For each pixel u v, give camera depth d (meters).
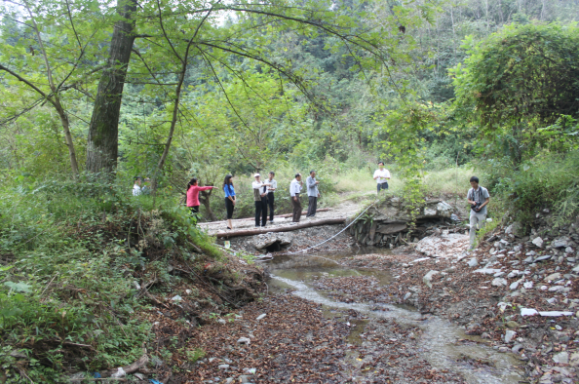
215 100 9.28
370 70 5.33
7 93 7.36
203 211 16.50
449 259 7.39
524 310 4.42
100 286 4.02
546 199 5.73
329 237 11.71
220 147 11.18
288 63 6.04
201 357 3.88
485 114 6.58
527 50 6.04
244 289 6.07
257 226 11.75
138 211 5.75
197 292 5.29
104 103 6.49
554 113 6.32
